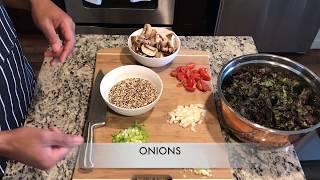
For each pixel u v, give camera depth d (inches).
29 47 88.4
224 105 29.6
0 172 27.9
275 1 72.4
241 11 72.9
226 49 42.2
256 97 31.6
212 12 74.8
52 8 32.5
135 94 34.3
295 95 31.8
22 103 32.7
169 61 37.9
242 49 42.4
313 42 90.2
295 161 30.0
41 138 21.9
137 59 37.8
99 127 31.4
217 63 40.0
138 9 70.3
